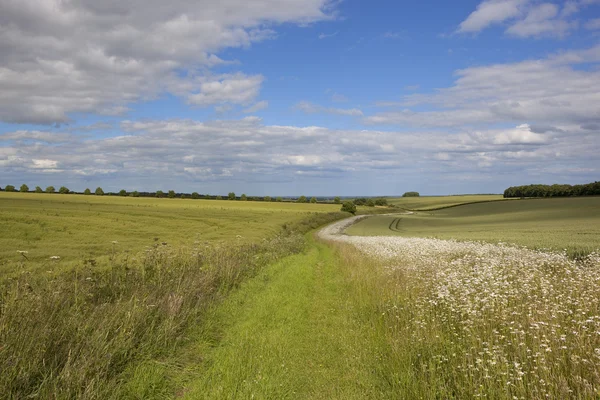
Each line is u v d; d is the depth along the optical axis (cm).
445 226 5869
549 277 968
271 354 657
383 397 532
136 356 607
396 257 1582
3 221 2336
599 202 7925
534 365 507
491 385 474
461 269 1098
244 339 727
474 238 2645
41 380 496
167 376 579
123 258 1427
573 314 639
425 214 10719
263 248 2261
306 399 532
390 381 577
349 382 584
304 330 835
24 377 474
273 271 1520
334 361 669
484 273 952
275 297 1063
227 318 872
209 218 4381
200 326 784
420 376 548
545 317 618
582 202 8331
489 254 1521
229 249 1761
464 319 716
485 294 778
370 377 600
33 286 769
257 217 5325
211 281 1073
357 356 684
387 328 782
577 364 479
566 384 438
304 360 670
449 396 494
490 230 3888
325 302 1115
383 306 928
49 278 927
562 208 7506
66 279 948
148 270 1142
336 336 798
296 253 2453
